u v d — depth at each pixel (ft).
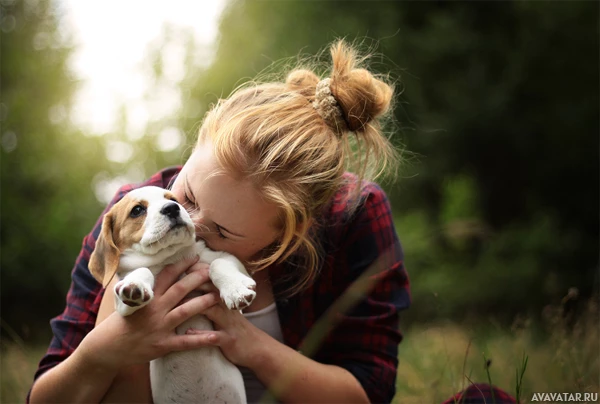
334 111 9.26
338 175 9.09
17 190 36.78
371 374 9.54
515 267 34.63
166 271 8.55
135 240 8.52
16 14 40.01
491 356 13.24
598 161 39.01
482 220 39.63
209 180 8.43
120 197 10.04
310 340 8.96
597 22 38.04
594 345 12.40
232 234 8.56
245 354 8.58
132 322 8.14
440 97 39.14
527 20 39.27
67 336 9.55
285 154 8.54
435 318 28.66
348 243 9.89
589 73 38.45
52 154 39.34
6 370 14.44
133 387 8.83
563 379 11.18
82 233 35.91
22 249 34.27
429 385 11.64
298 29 39.17
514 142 39.47
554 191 41.22
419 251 36.19
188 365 8.42
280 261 8.96
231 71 40.70
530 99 39.50
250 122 8.70
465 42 38.96
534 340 16.33
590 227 40.19
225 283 8.19
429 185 41.01
